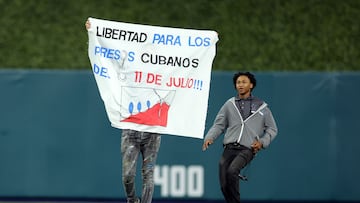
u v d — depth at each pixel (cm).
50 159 4919
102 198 4925
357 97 4906
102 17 5738
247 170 4925
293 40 5684
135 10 5762
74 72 4916
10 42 5675
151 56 3519
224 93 4831
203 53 3522
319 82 4916
